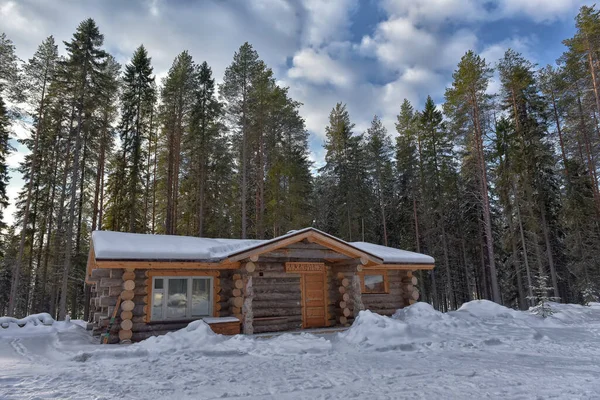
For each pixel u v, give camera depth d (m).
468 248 30.89
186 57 30.17
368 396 4.86
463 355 8.14
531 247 23.72
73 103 24.33
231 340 9.34
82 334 11.80
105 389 5.25
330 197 33.31
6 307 32.94
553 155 25.56
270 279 12.88
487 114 24.53
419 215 30.83
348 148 32.16
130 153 27.47
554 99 26.58
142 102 28.95
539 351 8.65
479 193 25.53
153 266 10.68
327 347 8.84
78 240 27.36
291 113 28.92
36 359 8.01
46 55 25.66
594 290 21.80
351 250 13.50
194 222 30.20
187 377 6.02
